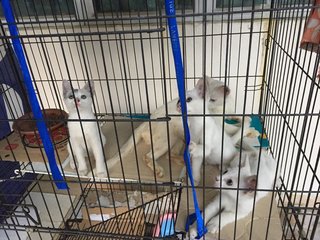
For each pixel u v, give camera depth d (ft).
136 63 5.06
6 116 4.68
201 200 3.53
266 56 4.55
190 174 2.86
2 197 4.07
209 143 3.63
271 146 4.76
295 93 4.41
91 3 4.76
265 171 3.53
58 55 5.16
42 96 5.53
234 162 3.66
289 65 4.03
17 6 4.81
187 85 4.91
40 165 4.07
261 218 3.31
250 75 4.82
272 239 3.08
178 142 4.09
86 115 3.65
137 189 5.07
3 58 4.37
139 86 5.13
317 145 4.91
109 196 5.03
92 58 5.12
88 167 3.95
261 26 4.44
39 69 5.32
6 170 4.54
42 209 4.93
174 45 2.11
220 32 4.53
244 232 3.16
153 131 4.21
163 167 3.93
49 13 4.95
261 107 4.66
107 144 4.45
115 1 4.72
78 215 4.92
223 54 4.69
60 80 5.24
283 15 4.03
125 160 4.09
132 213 4.51
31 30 5.00
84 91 3.72
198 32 4.58
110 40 4.64
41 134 2.91
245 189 2.81
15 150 4.30
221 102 3.94
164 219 3.87
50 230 3.29
